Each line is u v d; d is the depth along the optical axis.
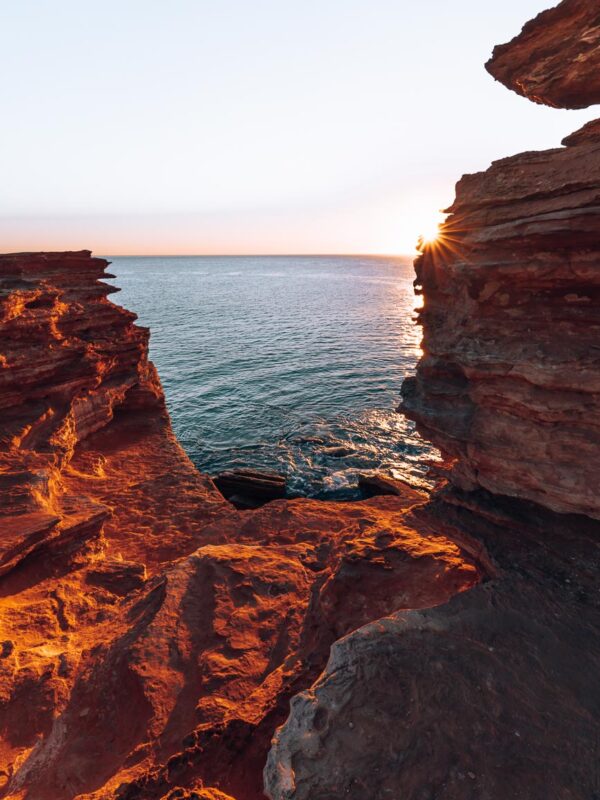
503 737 6.27
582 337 9.09
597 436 8.93
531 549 9.39
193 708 9.95
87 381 25.25
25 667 10.71
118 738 9.49
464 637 7.88
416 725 6.54
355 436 39.25
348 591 11.96
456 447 11.02
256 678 10.70
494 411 10.30
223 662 11.07
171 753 8.80
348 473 32.72
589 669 7.09
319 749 6.36
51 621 13.02
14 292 21.89
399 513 20.00
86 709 10.09
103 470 25.59
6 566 13.56
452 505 11.21
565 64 9.50
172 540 19.89
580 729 6.29
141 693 10.24
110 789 7.54
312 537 19.14
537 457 9.62
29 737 9.42
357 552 12.90
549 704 6.67
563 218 8.31
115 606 14.40
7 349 21.50
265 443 38.31
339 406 46.81
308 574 15.10
